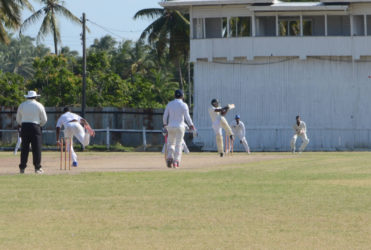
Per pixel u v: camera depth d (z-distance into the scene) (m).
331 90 107.75
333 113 107.75
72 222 21.31
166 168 45.72
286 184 32.50
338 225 20.56
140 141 106.50
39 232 19.56
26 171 43.59
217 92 109.94
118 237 18.77
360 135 105.31
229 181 34.16
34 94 40.72
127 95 143.50
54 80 137.25
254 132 107.31
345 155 66.62
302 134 80.88
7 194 28.59
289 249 17.05
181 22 151.25
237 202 25.83
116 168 46.19
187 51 157.38
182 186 31.69
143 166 48.56
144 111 109.00
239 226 20.48
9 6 103.69
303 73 108.00
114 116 107.81
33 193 28.94
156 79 184.88
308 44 106.94
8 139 105.31
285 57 108.31
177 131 45.66
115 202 25.94
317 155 67.12
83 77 108.88
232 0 107.19
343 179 35.19
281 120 108.31
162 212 23.31
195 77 110.62
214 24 110.81
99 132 106.94
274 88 108.56
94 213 23.16
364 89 107.25
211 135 106.06
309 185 31.98
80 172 40.88
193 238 18.59
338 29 108.62
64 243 17.91
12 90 139.25
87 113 108.19
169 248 17.23
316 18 108.81
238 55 108.12
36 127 40.50
